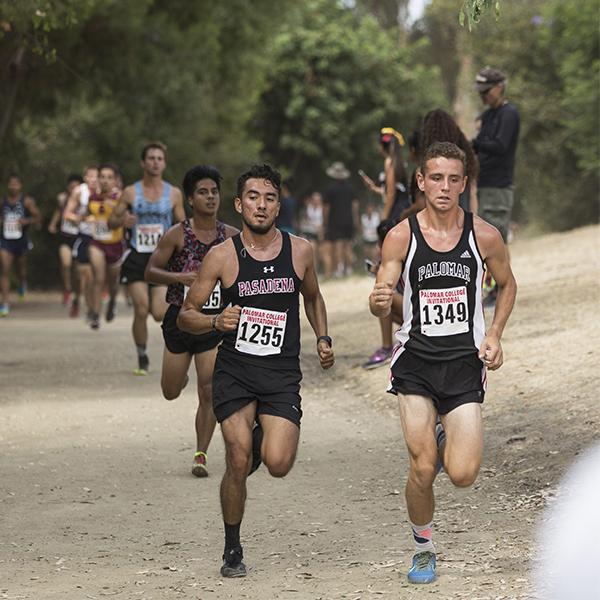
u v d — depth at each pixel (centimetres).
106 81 4956
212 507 1628
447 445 1245
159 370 2881
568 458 1647
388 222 2188
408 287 1266
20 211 4494
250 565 1362
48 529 1528
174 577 1320
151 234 2670
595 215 6794
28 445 2034
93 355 3170
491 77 2792
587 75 6088
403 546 1408
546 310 2784
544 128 6812
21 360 3086
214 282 1359
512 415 1925
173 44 5334
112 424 2211
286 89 9200
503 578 1251
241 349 1351
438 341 1256
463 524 1471
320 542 1443
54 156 6419
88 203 3706
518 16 6831
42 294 6494
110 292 3847
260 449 1362
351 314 3462
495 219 2861
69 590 1276
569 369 2119
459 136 2144
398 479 1727
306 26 9331
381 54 9362
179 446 2019
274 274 1348
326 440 2017
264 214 1342
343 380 2556
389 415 2180
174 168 6319
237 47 6738
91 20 4631
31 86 4688
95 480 1786
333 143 9131
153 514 1596
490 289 2889
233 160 7219
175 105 6109
